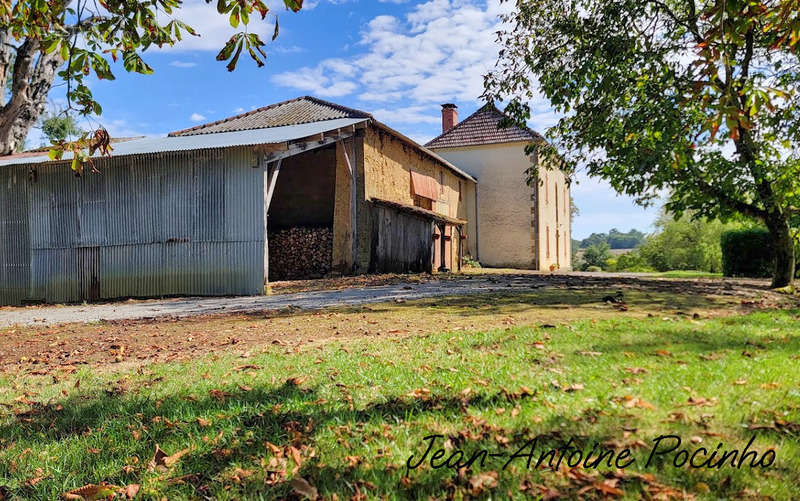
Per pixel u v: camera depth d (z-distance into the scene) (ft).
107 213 46.37
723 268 66.80
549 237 97.25
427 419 10.04
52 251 47.70
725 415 9.41
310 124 58.90
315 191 65.10
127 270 45.80
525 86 41.52
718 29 8.80
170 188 44.93
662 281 48.75
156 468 8.98
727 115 8.26
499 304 28.91
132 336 23.59
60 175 47.52
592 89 36.88
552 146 43.73
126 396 13.33
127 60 13.37
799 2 9.45
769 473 7.38
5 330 27.40
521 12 41.19
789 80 35.35
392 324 23.40
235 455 9.16
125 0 13.01
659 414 9.59
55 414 12.42
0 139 56.85
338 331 22.33
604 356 14.48
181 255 44.57
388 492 7.45
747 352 14.65
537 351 15.52
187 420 11.03
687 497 6.82
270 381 13.67
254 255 42.78
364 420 10.34
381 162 60.49
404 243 59.62
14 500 8.31
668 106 30.83
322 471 8.26
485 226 90.89
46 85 59.82
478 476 7.63
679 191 40.60
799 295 35.53
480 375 12.89
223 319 27.84
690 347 15.53
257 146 41.14
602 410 9.87
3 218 49.06
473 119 95.86
